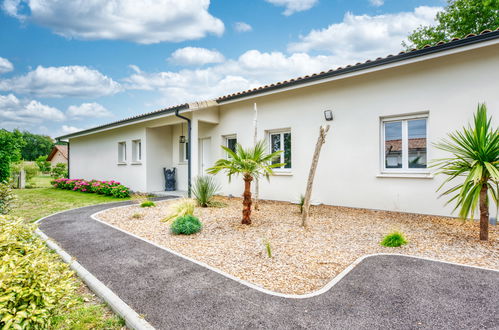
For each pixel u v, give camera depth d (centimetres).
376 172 738
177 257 420
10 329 176
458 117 620
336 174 809
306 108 868
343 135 794
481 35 530
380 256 402
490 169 408
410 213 688
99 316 274
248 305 277
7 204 590
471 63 604
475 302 274
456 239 476
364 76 754
